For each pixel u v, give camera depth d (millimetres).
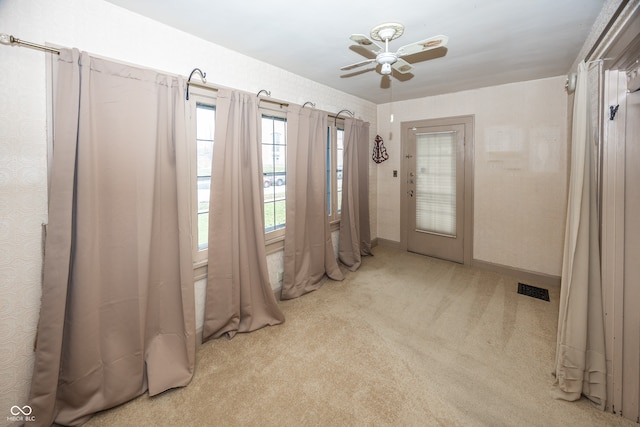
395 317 2646
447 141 3973
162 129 1871
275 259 2984
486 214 3736
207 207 2344
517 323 2527
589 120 1657
